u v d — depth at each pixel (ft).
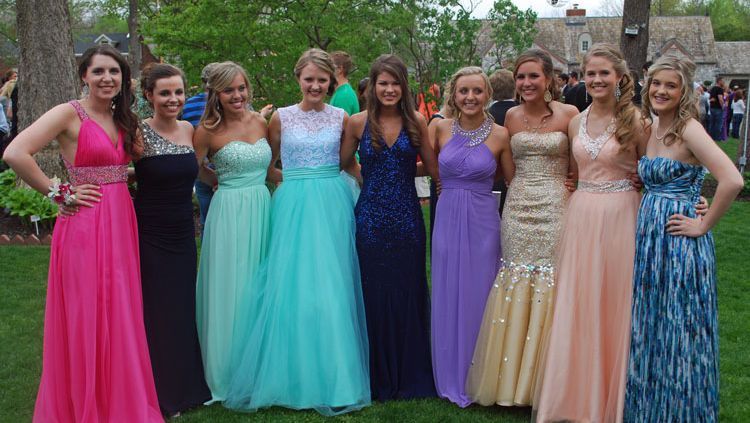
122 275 11.44
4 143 43.55
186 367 12.53
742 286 20.26
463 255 13.07
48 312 11.30
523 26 40.19
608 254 11.54
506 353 12.57
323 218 13.16
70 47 29.22
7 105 44.70
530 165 12.67
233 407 12.55
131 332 11.44
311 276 12.89
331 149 13.47
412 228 13.44
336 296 12.85
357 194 15.30
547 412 11.60
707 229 10.28
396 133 13.20
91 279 11.14
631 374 10.87
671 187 10.63
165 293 12.23
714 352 10.50
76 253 11.12
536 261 12.53
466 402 12.86
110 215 11.35
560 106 12.76
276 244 13.15
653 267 10.60
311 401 12.55
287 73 34.73
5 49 114.52
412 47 37.09
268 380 12.58
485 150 13.00
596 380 11.45
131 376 11.35
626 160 11.54
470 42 36.40
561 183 12.75
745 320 17.25
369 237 13.35
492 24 38.24
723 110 67.36
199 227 27.14
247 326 13.01
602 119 11.81
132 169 12.84
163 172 11.96
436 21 35.76
